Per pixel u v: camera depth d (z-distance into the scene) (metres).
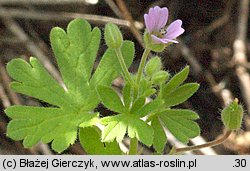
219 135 0.17
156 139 0.12
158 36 0.12
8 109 0.11
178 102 0.12
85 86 0.12
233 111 0.12
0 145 0.16
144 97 0.11
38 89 0.12
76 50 0.12
